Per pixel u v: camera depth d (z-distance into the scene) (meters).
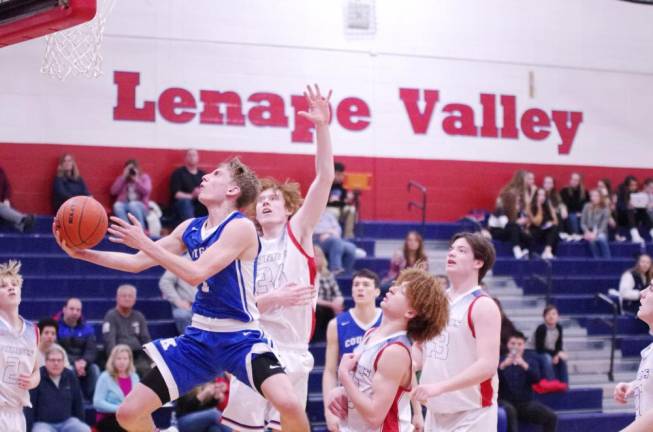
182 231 5.33
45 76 14.41
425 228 15.39
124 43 14.80
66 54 9.30
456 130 16.31
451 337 5.74
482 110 16.45
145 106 14.83
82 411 9.63
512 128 16.59
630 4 17.36
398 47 16.12
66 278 12.51
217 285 5.06
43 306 12.04
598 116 17.11
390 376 5.00
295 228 6.05
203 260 4.80
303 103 15.56
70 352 10.55
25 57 14.34
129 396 5.09
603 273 15.10
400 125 16.03
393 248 15.08
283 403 4.86
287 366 5.90
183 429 9.77
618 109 17.22
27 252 13.07
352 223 14.54
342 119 15.77
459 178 16.23
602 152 17.06
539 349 11.98
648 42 17.47
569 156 16.88
